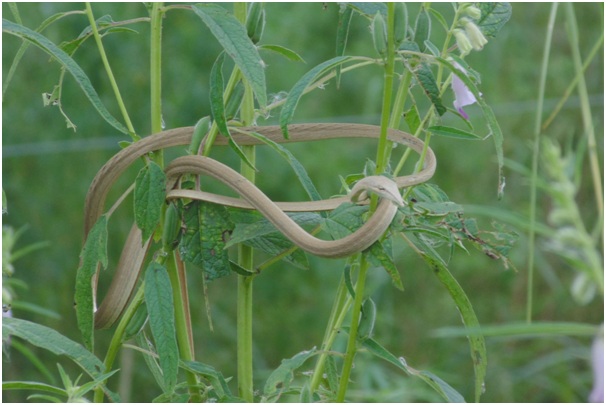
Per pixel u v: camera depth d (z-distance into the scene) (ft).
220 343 7.98
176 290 3.54
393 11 3.25
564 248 3.58
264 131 3.63
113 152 8.03
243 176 3.60
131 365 6.62
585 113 4.25
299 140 3.64
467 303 3.51
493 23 3.56
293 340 8.16
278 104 3.67
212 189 7.48
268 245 3.60
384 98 3.29
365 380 5.74
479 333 3.42
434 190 3.57
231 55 3.28
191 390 3.58
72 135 7.79
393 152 7.27
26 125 7.85
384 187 3.23
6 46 7.72
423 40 3.51
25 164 7.99
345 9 3.56
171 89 7.72
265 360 8.11
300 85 3.25
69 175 8.04
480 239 3.47
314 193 3.47
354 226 3.30
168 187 3.53
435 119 3.58
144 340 3.63
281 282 8.18
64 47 3.62
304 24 8.39
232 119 3.65
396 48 3.28
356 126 3.65
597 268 3.51
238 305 3.66
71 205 8.02
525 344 8.52
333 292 8.13
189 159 3.49
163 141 3.56
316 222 3.51
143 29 7.63
